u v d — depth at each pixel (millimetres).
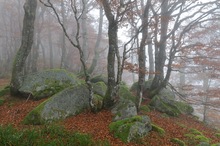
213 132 12766
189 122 13953
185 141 9758
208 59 16750
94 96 11969
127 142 8797
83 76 21562
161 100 15102
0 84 22453
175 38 14984
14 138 7367
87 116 11055
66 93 11539
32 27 13711
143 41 12266
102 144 8125
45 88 13406
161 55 15898
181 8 13234
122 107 11047
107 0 11016
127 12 11703
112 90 11602
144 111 13391
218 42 14828
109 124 10141
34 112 10328
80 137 8133
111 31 11344
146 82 17500
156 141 9227
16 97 13516
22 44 13641
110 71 11609
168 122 12281
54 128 8727
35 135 7832
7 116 11078
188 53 16016
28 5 13445
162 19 12445
